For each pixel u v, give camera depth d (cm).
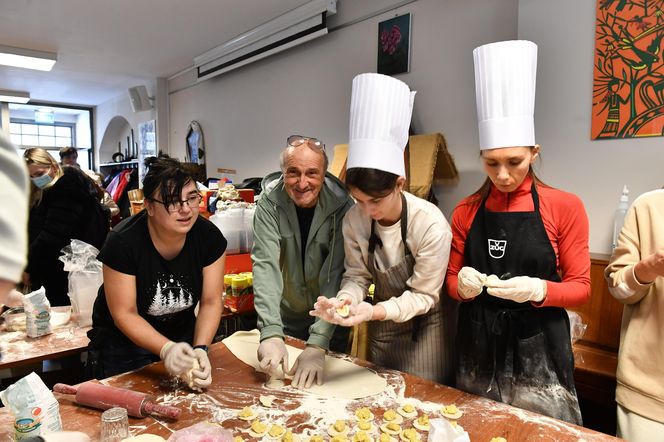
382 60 304
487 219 130
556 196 123
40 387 100
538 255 122
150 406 110
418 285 131
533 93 122
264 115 439
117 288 136
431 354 149
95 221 265
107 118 807
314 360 136
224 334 255
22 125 898
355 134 123
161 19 386
